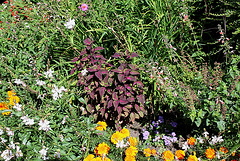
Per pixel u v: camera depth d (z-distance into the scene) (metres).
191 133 2.66
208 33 3.46
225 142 2.16
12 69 2.79
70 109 2.20
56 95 2.05
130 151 2.01
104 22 3.21
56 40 3.36
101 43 3.23
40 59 3.04
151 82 2.85
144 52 3.16
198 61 3.31
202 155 2.20
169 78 2.68
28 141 1.88
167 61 3.21
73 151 2.14
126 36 3.20
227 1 3.03
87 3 3.28
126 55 2.42
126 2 3.29
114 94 2.34
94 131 2.12
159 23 3.15
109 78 2.40
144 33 3.24
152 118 2.92
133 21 3.38
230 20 3.13
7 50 3.10
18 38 3.24
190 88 2.49
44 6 3.50
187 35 3.30
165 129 2.72
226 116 2.21
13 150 1.77
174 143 2.59
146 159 2.09
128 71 2.27
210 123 2.29
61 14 3.45
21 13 4.02
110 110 2.50
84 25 3.38
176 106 2.58
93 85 2.47
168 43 2.86
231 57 2.65
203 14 3.34
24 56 3.03
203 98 2.38
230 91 2.21
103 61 2.45
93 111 2.61
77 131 2.12
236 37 3.04
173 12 3.25
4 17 3.96
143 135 2.56
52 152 1.92
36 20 3.52
